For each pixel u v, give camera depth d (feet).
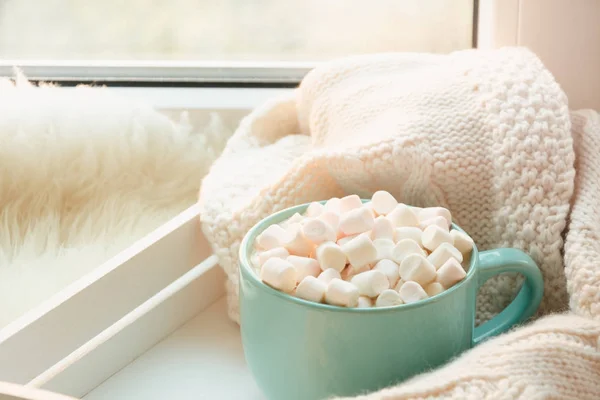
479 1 2.53
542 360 1.57
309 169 1.94
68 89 2.49
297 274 1.62
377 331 1.58
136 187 2.41
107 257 2.15
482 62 2.03
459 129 1.92
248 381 1.83
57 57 3.04
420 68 2.21
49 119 2.36
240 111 2.63
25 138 2.33
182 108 2.64
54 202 2.34
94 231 2.26
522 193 1.85
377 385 1.61
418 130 1.91
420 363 1.62
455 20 2.83
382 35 2.93
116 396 1.79
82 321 1.78
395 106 2.03
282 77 2.87
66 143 2.36
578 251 1.74
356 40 2.96
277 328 1.62
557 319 1.69
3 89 2.43
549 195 1.83
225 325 1.99
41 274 2.08
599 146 1.93
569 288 1.74
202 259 2.05
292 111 2.35
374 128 2.01
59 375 1.76
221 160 2.25
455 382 1.52
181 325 1.99
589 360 1.61
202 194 2.09
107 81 2.91
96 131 2.38
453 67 2.09
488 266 1.71
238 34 2.97
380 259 1.65
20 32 3.04
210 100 2.70
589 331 1.64
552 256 1.82
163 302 1.94
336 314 1.57
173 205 2.40
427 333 1.60
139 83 2.90
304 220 1.73
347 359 1.60
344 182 1.95
